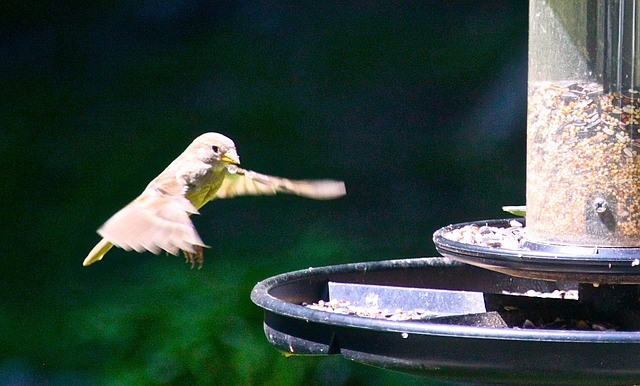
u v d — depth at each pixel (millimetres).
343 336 4746
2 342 11602
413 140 15922
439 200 14836
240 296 11898
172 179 5695
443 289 6148
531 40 5348
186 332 11164
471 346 4426
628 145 5094
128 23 18266
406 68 17031
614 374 4348
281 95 16828
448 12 17734
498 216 14500
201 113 16516
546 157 5238
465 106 16328
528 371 4387
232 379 10672
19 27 18141
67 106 16797
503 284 6219
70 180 15109
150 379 10750
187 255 5309
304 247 13648
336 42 17688
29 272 13102
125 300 12109
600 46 5117
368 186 15102
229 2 18422
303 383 10617
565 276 4844
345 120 16328
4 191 14836
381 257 13562
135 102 16812
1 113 16625
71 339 11570
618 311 5398
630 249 5070
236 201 14680
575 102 5156
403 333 4480
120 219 4715
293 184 5859
